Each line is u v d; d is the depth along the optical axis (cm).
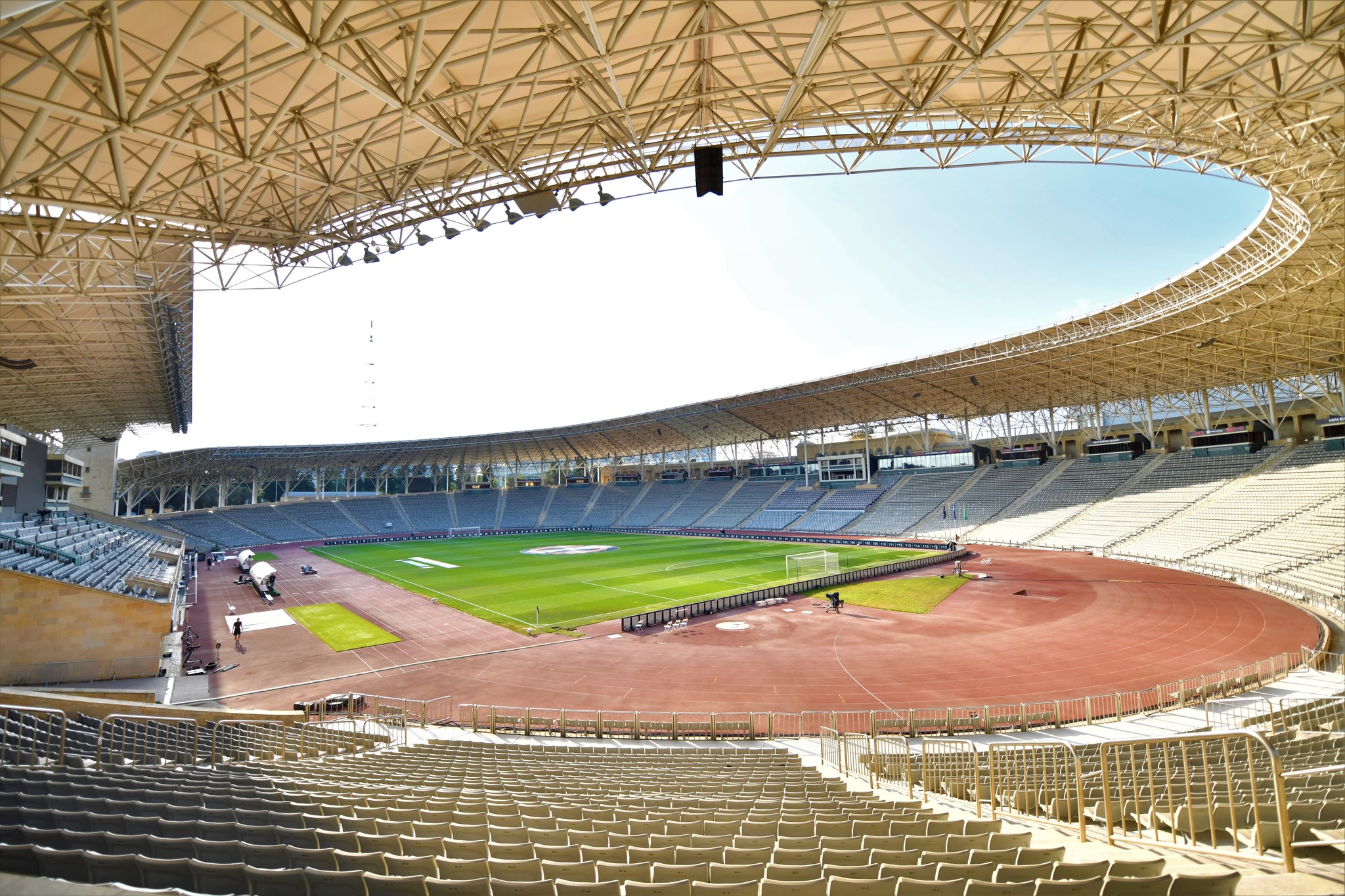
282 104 1107
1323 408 4944
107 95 1023
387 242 1936
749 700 2041
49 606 2262
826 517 7625
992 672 2239
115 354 3073
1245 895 449
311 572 5009
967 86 1580
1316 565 3428
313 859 544
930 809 906
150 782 880
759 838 689
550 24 1137
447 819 768
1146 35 1165
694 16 1177
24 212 1463
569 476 11150
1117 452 6066
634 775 1172
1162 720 1684
